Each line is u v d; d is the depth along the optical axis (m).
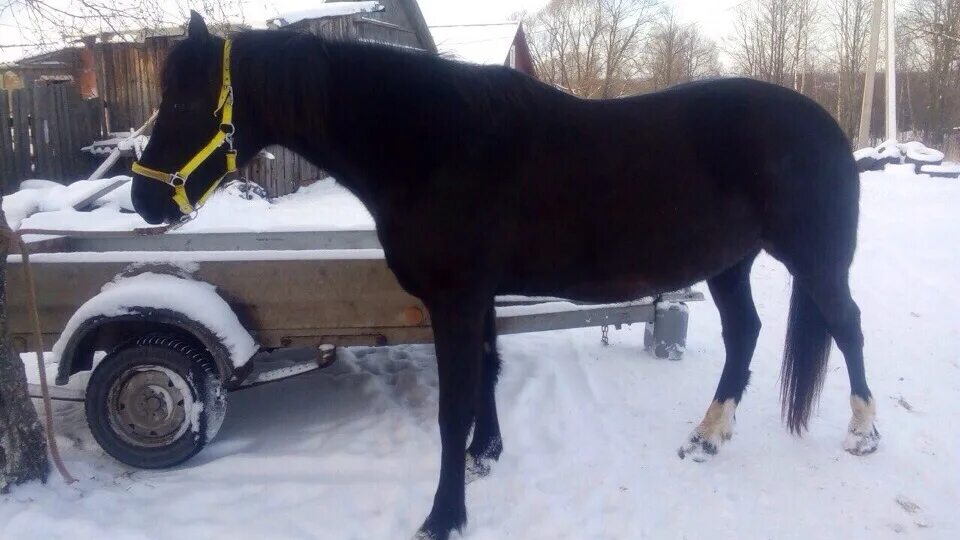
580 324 4.03
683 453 3.18
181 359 2.97
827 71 39.59
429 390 3.96
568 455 3.19
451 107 2.60
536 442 3.34
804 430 3.39
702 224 2.80
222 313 3.02
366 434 3.46
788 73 38.97
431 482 3.00
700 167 2.77
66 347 2.93
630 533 2.61
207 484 2.97
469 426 2.65
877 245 7.46
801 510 2.74
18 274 3.13
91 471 3.05
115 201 5.81
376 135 2.61
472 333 2.63
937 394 3.73
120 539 2.54
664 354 4.40
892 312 5.24
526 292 2.86
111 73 9.82
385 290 3.18
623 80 35.91
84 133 9.70
